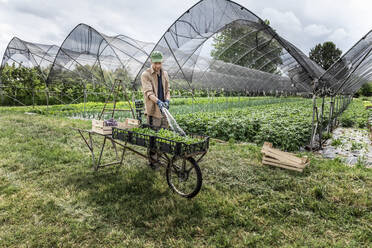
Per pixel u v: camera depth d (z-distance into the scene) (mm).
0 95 16797
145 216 3160
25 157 5293
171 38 9984
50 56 16625
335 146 7418
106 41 12289
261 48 13094
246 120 8633
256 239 2727
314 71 12305
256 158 5500
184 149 3303
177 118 9219
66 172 4609
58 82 15141
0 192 3723
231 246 2646
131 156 5621
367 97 47562
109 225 2990
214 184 4188
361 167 5043
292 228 2973
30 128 8375
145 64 11555
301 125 8164
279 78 28547
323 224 3055
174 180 4305
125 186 3977
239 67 19109
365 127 11648
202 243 2697
